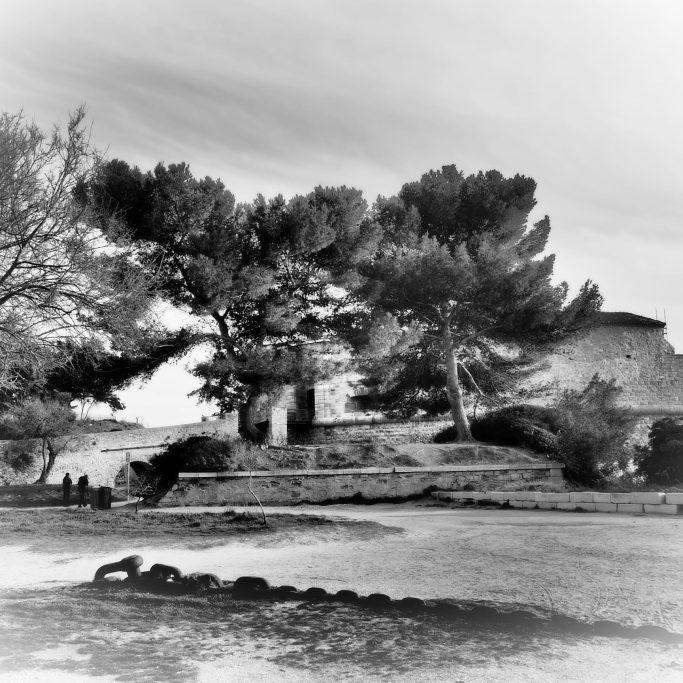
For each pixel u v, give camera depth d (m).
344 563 11.75
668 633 6.66
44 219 14.10
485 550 12.74
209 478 26.03
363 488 25.98
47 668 5.67
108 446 45.94
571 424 27.97
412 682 5.48
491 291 30.67
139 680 5.46
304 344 29.88
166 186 26.97
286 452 28.22
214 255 27.55
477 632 6.89
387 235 34.38
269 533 15.42
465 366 35.09
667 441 27.92
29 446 44.59
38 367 15.00
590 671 5.72
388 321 29.56
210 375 27.58
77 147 14.78
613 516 18.11
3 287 13.91
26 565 12.13
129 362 27.27
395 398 35.97
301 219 28.11
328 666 5.88
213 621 7.34
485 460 27.78
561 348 34.88
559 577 9.95
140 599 8.29
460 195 35.03
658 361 44.75
